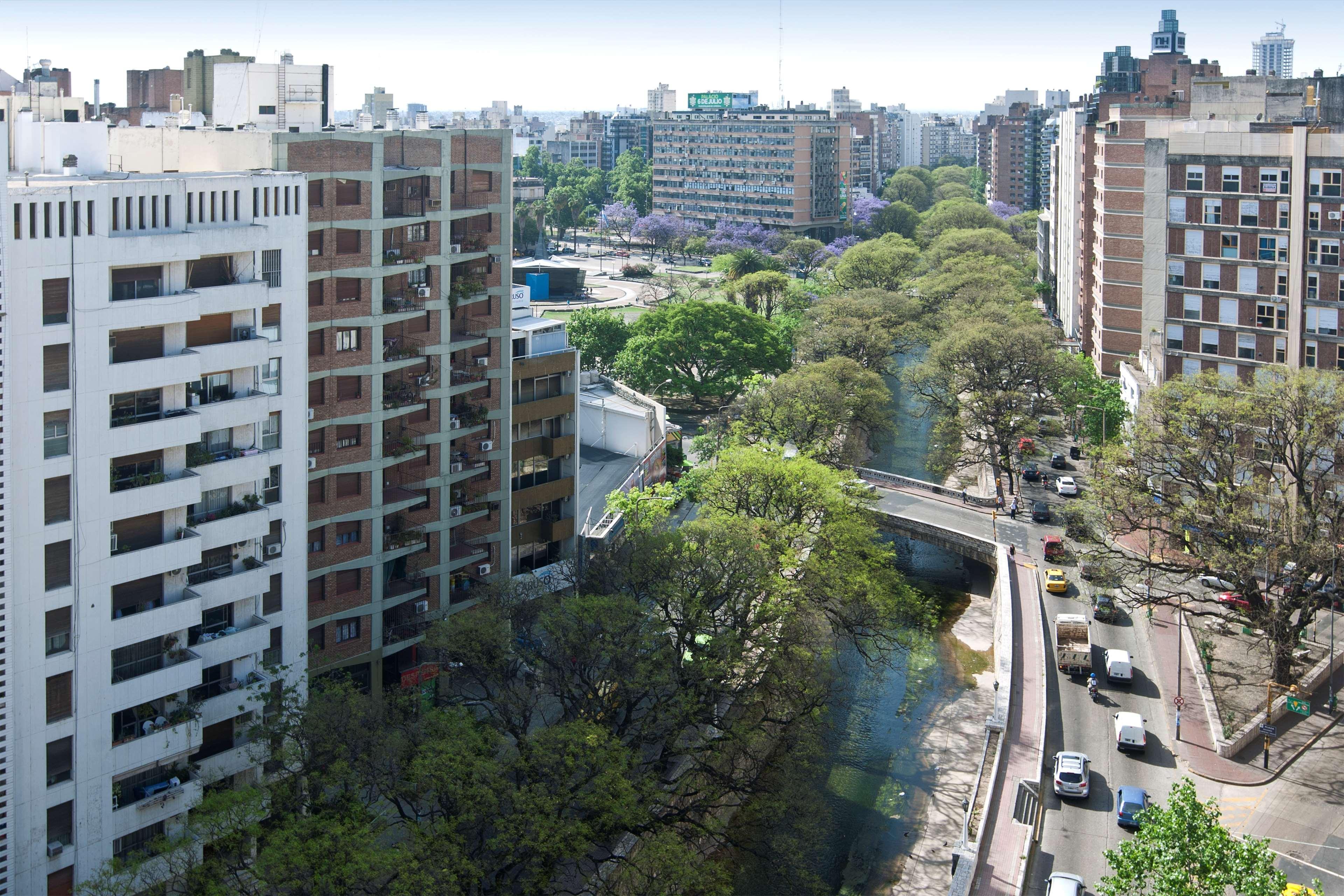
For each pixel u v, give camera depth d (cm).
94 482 6838
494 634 8069
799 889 8569
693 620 8838
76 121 9131
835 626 11006
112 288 7031
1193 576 11012
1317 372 11275
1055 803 8906
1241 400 10981
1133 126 19762
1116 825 8588
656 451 15138
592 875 7781
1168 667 11069
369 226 9075
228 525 7662
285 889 6081
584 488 13838
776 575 9819
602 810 6862
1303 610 10006
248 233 7631
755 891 8538
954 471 17475
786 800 8800
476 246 10100
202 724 7425
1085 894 7731
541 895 6894
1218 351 13912
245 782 7794
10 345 6378
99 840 6981
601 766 6944
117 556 6969
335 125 11162
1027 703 10438
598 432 15562
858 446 18062
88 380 6744
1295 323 13112
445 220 9712
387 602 9619
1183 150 13825
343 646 9394
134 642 7100
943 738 10681
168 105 12606
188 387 7469
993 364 16662
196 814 6712
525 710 7794
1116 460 11281
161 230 7212
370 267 9125
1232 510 10425
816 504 11562
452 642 8006
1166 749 9612
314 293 8875
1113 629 11919
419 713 9431
